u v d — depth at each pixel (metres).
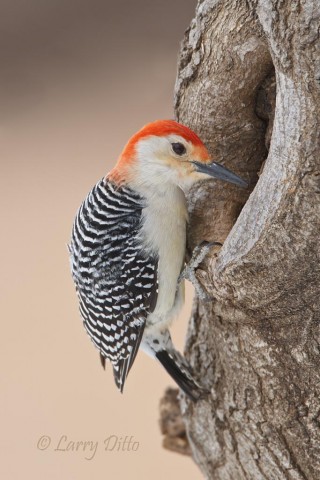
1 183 15.83
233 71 8.68
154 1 16.62
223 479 9.80
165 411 11.07
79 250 9.51
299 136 7.31
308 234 7.47
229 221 9.28
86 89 16.36
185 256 9.49
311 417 8.45
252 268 7.84
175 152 8.90
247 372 8.81
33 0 16.58
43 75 16.44
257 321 8.34
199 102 9.05
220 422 9.51
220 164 9.02
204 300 8.98
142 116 16.20
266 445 8.91
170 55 16.23
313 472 8.66
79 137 16.14
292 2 7.26
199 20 8.86
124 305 9.37
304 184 7.33
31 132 16.25
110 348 9.72
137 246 9.12
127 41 16.45
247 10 8.34
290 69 7.34
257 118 9.03
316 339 8.12
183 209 9.19
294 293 7.90
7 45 16.44
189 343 9.98
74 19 16.67
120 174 9.30
